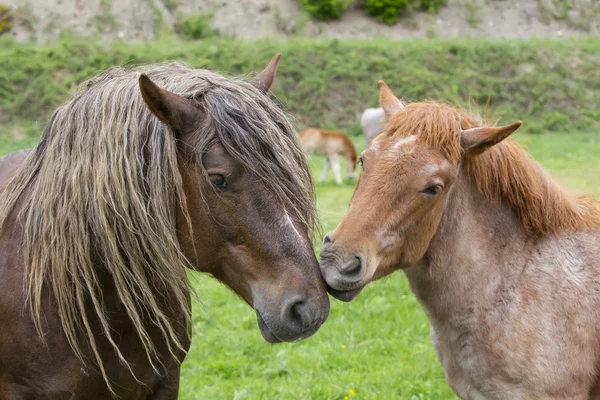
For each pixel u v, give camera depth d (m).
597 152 25.16
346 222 4.02
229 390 6.77
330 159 22.00
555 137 31.41
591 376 4.50
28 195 3.85
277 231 3.45
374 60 36.59
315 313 3.41
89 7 41.22
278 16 42.75
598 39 43.44
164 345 3.92
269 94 4.00
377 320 8.49
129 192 3.51
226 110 3.48
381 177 4.07
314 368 7.19
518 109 35.56
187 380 6.98
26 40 39.34
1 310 3.70
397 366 7.21
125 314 3.76
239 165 3.43
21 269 3.72
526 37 44.25
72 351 3.69
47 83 34.00
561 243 4.64
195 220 3.53
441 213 4.34
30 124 32.41
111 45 37.44
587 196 5.02
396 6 44.00
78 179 3.59
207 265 3.65
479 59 37.84
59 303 3.60
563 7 45.78
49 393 3.71
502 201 4.64
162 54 36.75
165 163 3.46
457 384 4.79
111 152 3.54
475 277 4.57
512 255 4.61
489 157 4.55
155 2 42.31
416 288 4.77
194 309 8.92
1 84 33.62
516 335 4.46
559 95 36.12
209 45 38.03
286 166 3.51
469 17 44.75
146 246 3.51
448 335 4.72
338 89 35.69
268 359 7.55
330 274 3.89
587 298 4.47
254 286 3.51
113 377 3.81
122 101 3.64
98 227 3.54
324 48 37.50
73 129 3.72
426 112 4.23
